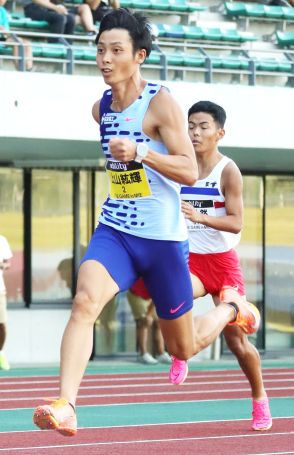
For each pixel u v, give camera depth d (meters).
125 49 12.02
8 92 30.39
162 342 36.28
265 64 39.84
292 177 40.59
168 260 12.52
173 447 16.16
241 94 33.41
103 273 12.05
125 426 18.94
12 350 36.25
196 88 33.00
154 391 25.95
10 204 36.75
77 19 38.00
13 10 39.44
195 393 25.44
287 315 40.50
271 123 33.69
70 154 34.94
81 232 37.50
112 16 12.12
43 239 37.06
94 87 31.28
